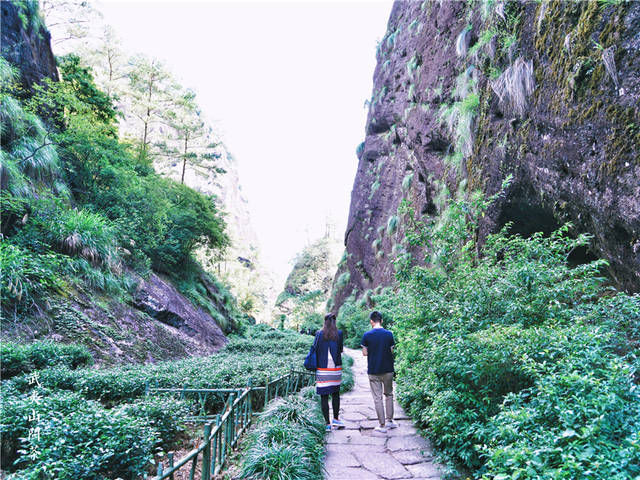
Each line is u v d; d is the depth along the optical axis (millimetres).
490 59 7430
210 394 5629
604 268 4777
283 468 2969
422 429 4867
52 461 2756
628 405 2287
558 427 2336
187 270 19453
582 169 4539
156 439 3658
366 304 24078
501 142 6777
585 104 4449
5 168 8758
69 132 13250
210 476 2992
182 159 30562
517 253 4941
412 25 22750
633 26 3762
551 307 3838
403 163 22719
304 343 15000
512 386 3557
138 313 11234
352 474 3439
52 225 9539
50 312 7906
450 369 3688
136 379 5812
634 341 3389
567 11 4898
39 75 14516
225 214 25609
